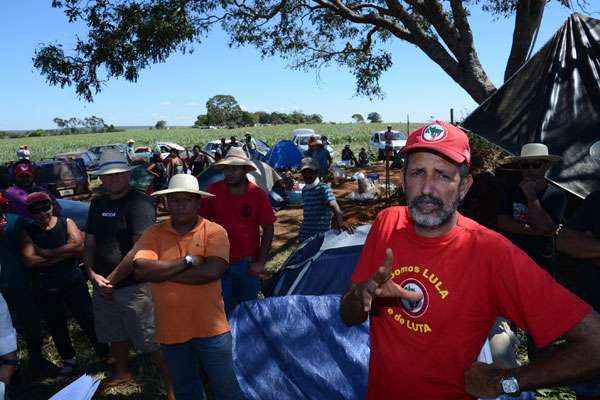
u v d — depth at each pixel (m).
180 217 3.25
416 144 1.63
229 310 4.55
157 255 3.28
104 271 3.96
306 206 5.62
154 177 13.12
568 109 4.43
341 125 87.69
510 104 4.78
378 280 1.58
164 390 4.19
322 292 4.69
